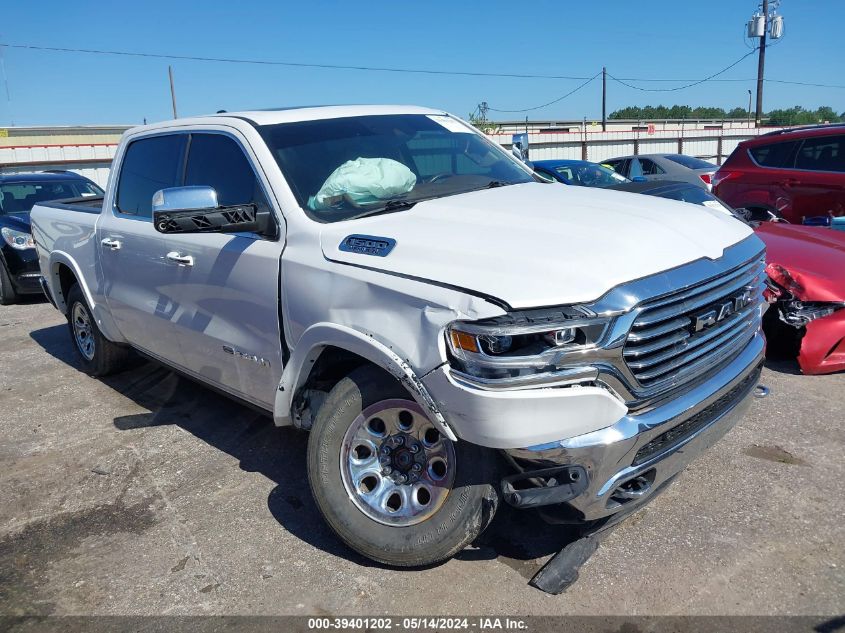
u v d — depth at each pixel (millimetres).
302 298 3234
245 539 3475
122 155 4977
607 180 11508
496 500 2822
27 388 5965
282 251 3387
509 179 4172
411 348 2730
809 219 7996
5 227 9406
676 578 2953
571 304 2492
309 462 3201
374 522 3066
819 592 2812
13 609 3070
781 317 5039
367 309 2918
